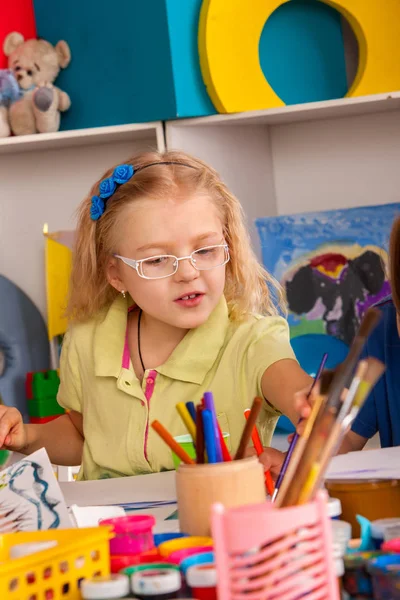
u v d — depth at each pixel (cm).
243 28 224
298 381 126
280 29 238
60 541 63
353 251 230
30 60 235
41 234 256
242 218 157
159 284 131
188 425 80
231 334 139
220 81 220
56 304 246
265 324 139
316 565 53
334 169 252
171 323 133
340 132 251
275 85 237
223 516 51
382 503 77
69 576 59
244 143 245
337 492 79
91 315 153
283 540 52
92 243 148
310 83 241
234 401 134
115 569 65
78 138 233
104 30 229
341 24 242
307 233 231
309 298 230
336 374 69
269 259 231
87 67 233
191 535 75
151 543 71
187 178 134
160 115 221
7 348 248
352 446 144
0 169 256
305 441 68
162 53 218
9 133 235
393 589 53
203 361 136
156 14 218
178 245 130
